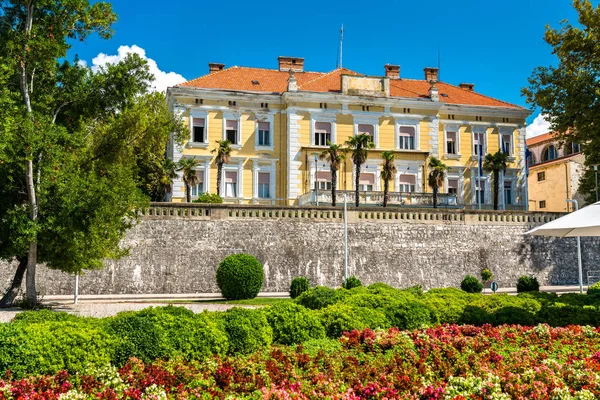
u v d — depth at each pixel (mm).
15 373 9188
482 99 52531
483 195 50094
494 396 8703
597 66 35250
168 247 31500
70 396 8391
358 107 47469
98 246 22859
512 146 51000
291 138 46094
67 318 11516
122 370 9727
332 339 12953
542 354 11508
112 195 23062
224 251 32156
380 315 14109
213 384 9492
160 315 11531
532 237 36531
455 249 35281
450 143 50250
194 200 41344
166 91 46781
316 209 33781
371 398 9016
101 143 29062
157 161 42375
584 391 8805
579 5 35969
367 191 44906
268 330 12344
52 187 22828
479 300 17062
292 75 46594
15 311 21766
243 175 45812
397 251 34469
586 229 18812
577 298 19078
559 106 36688
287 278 32750
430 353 11430
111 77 26078
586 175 40281
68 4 23047
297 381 9492
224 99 45906
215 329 11469
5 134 20062
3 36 22359
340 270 33531
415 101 48188
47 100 24812
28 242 22703
